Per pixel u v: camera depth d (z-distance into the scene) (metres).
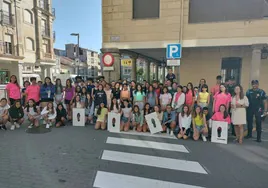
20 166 3.49
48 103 6.29
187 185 2.94
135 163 3.66
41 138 5.07
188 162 3.72
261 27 7.08
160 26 7.80
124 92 6.59
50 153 4.08
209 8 7.60
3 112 5.87
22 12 22.09
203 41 7.57
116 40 8.19
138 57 12.51
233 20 7.37
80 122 6.41
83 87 6.97
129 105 6.16
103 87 6.85
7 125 6.33
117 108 5.98
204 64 9.73
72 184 2.94
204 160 3.83
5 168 3.41
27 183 2.95
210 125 5.13
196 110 5.16
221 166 3.57
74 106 6.75
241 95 4.91
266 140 5.07
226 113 5.03
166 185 2.93
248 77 9.23
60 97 7.00
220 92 5.37
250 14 7.34
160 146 4.61
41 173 3.25
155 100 6.42
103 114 6.04
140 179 3.10
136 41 8.05
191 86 6.11
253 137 5.32
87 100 6.84
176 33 7.70
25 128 6.05
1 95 7.79
